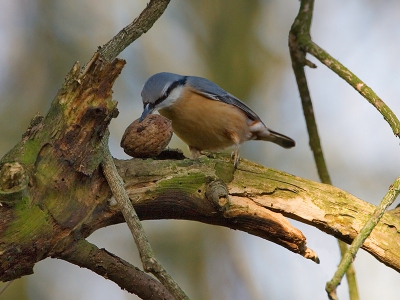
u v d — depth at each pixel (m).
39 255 5.33
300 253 6.55
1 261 5.12
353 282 6.96
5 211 5.14
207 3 14.90
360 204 6.72
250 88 14.54
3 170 5.14
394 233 6.56
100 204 5.67
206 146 10.19
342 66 7.01
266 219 6.39
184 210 6.21
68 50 13.83
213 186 6.18
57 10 14.02
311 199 6.68
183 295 4.55
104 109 5.43
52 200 5.38
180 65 14.68
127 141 6.38
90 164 5.52
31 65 13.47
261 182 6.60
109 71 5.43
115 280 5.70
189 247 13.45
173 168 6.22
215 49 14.68
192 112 9.53
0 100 13.11
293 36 8.13
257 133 10.70
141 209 6.08
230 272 13.38
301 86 8.27
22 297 12.20
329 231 6.71
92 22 14.30
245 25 14.84
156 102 9.37
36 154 5.43
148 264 4.64
